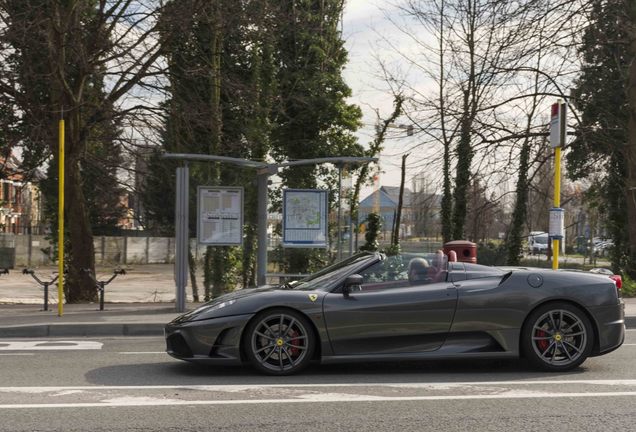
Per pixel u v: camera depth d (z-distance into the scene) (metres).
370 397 6.36
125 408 5.94
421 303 7.45
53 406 6.01
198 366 8.01
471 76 18.89
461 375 7.44
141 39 16.06
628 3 17.58
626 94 18.94
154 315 12.37
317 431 5.23
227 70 18.69
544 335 7.58
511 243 21.72
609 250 23.52
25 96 15.95
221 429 5.29
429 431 5.23
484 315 7.50
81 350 9.32
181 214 13.05
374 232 18.98
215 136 17.88
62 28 15.34
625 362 8.25
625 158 19.30
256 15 16.31
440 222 24.36
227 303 7.49
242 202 13.52
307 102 19.19
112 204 20.39
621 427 5.35
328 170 19.52
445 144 20.20
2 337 10.83
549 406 6.02
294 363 7.37
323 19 19.80
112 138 17.30
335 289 7.55
